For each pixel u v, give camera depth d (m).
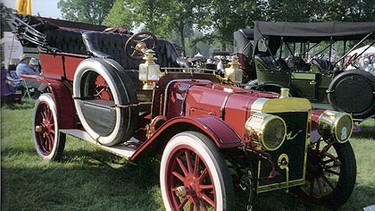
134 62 4.55
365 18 27.84
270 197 3.32
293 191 3.36
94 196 3.20
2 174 2.03
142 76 3.27
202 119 2.62
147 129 3.28
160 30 28.52
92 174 3.72
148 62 3.28
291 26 7.27
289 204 3.21
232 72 3.73
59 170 3.81
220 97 2.91
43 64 4.45
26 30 4.27
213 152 2.44
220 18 28.86
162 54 4.72
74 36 4.70
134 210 2.96
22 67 7.73
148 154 3.05
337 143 3.05
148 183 3.51
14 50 4.28
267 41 7.56
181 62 4.52
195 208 2.61
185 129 2.86
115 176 3.67
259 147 2.50
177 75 3.43
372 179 3.93
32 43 4.53
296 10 27.81
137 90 3.41
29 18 4.33
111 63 3.37
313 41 8.17
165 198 2.81
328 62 7.55
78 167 3.92
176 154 2.72
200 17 29.16
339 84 6.15
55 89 3.96
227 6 28.45
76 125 4.01
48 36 4.37
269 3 28.48
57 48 4.45
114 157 4.30
